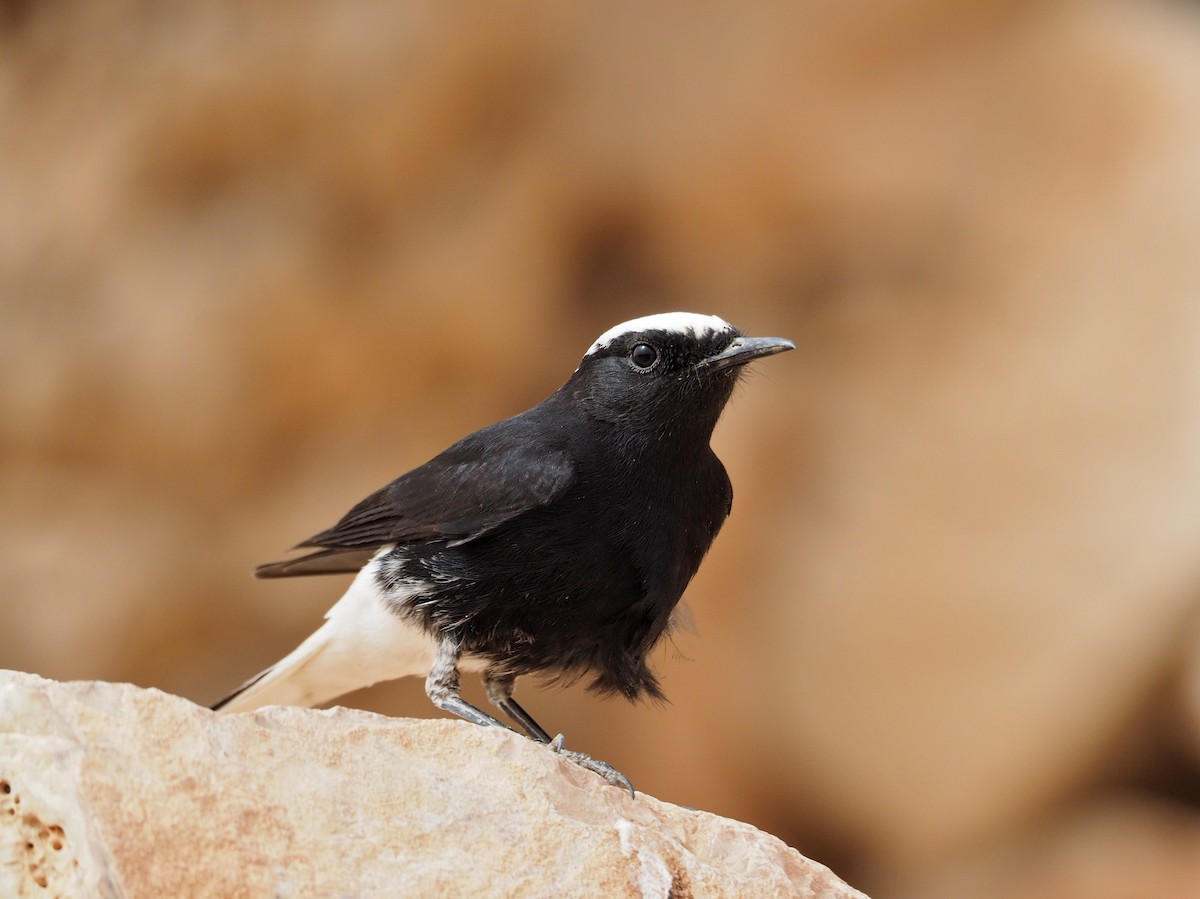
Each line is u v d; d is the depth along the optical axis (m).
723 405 8.20
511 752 6.13
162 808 5.29
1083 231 15.22
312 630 15.77
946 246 15.73
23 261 16.38
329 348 15.95
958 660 14.64
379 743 5.95
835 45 16.09
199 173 16.28
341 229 16.14
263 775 5.59
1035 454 14.68
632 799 6.49
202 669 15.73
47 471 16.23
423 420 16.05
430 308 15.97
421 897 5.43
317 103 16.06
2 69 16.92
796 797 15.30
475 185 16.16
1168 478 14.23
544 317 16.20
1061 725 14.44
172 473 16.16
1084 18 15.94
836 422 15.48
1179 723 14.45
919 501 14.91
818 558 15.18
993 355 15.11
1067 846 14.52
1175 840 14.27
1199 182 14.91
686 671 15.35
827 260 16.11
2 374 16.19
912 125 15.96
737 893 5.97
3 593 15.73
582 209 16.20
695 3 16.19
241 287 16.00
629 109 16.16
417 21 15.94
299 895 5.27
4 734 5.46
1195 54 15.66
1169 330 14.55
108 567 15.80
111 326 16.16
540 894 5.61
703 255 16.36
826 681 14.99
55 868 5.35
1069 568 14.38
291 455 16.19
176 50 16.41
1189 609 14.14
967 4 15.96
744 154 16.05
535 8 15.97
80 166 16.41
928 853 14.91
